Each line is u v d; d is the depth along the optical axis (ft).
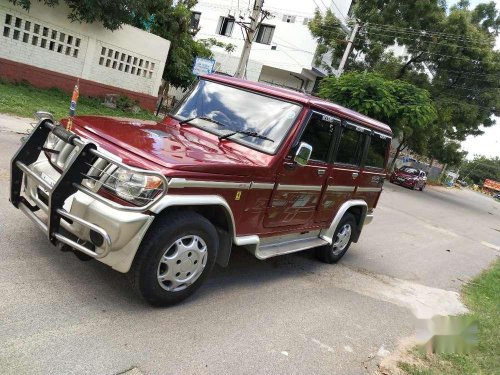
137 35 58.13
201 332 11.98
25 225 15.35
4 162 22.45
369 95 64.90
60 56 51.62
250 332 12.73
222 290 14.92
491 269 31.94
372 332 15.12
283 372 11.25
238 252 19.17
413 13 89.10
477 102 94.32
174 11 66.59
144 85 61.72
